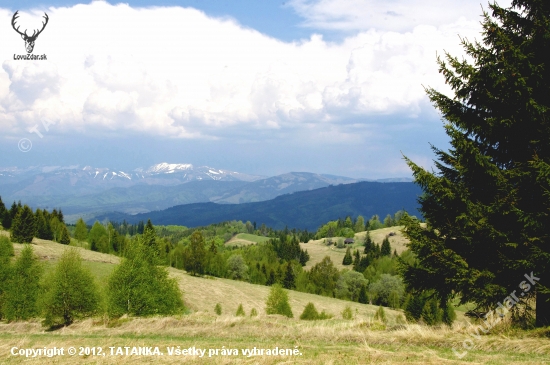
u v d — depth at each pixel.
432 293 15.65
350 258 166.75
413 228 15.12
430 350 11.86
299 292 109.69
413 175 14.66
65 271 28.62
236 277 119.06
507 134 14.06
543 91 13.59
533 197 13.61
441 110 15.02
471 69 14.09
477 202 14.27
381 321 18.09
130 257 30.20
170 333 18.14
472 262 14.29
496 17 14.44
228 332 17.70
